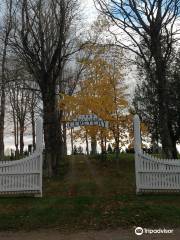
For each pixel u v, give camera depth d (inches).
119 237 476.1
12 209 601.3
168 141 858.8
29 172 671.8
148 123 1320.1
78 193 709.3
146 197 657.0
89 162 1299.2
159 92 871.7
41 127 682.8
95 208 589.6
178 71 1147.9
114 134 1086.4
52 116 949.8
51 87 944.3
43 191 738.8
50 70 928.9
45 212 576.4
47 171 938.1
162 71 869.2
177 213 567.8
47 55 933.2
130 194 684.1
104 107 1053.2
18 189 669.3
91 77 1090.7
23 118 1688.0
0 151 1238.9
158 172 683.4
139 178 681.6
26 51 922.1
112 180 879.1
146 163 685.9
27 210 589.9
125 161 1266.0
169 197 655.1
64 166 1179.3
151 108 1296.8
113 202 619.8
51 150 958.4
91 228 524.1
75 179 908.6
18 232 515.8
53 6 945.5
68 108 1060.5
